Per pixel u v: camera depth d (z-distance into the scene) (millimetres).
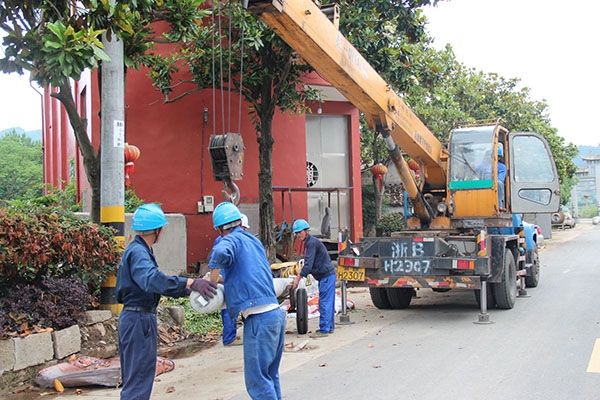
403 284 9453
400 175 10234
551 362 6336
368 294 13258
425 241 9414
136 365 4422
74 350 6711
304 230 8305
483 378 5777
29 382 6113
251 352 4363
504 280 9906
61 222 6988
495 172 10594
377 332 8570
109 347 7129
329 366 6559
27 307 6496
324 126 19156
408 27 13672
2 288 6582
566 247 26641
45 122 25922
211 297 4418
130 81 14492
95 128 13594
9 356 5973
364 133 23266
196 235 14977
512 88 30016
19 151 49125
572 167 39438
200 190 15086
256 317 4402
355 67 8305
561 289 12742
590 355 6605
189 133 15031
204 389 5820
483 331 8289
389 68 13289
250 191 15883
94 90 13602
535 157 11211
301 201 17031
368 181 27062
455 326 8797
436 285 9273
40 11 7578
